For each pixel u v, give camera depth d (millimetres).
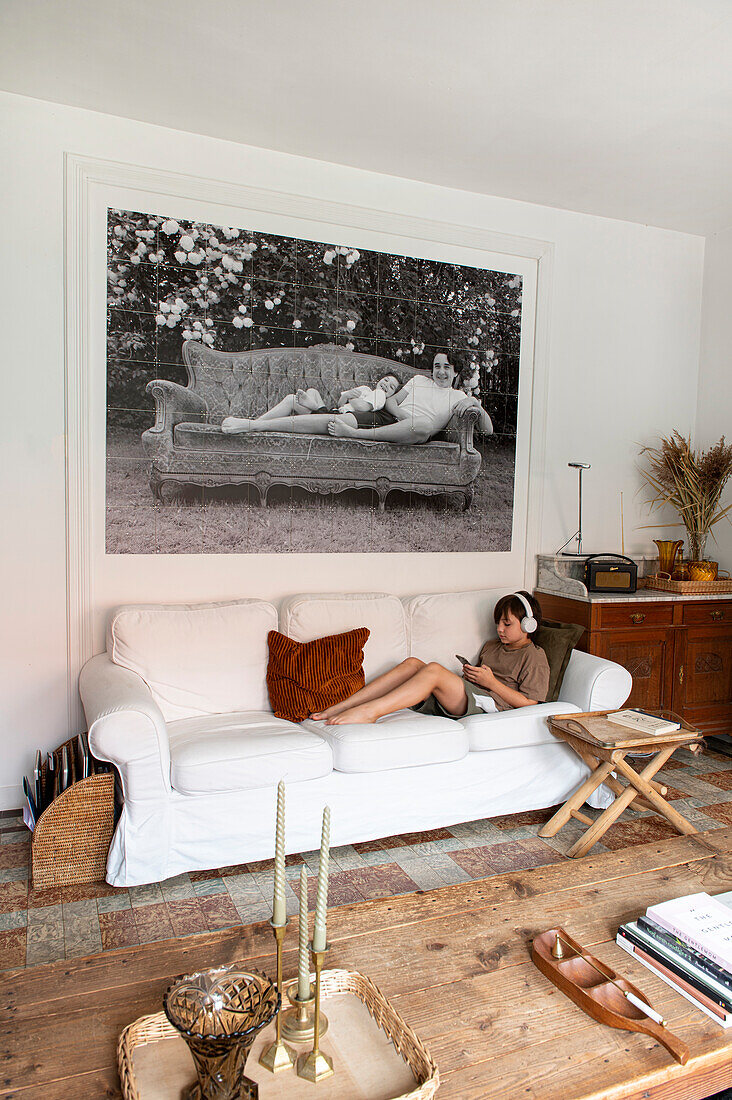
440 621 3463
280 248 3346
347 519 3562
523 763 3000
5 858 2631
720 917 1469
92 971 1356
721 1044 1222
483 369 3820
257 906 2322
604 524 4234
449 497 3783
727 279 4250
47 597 3051
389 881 2494
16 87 2816
